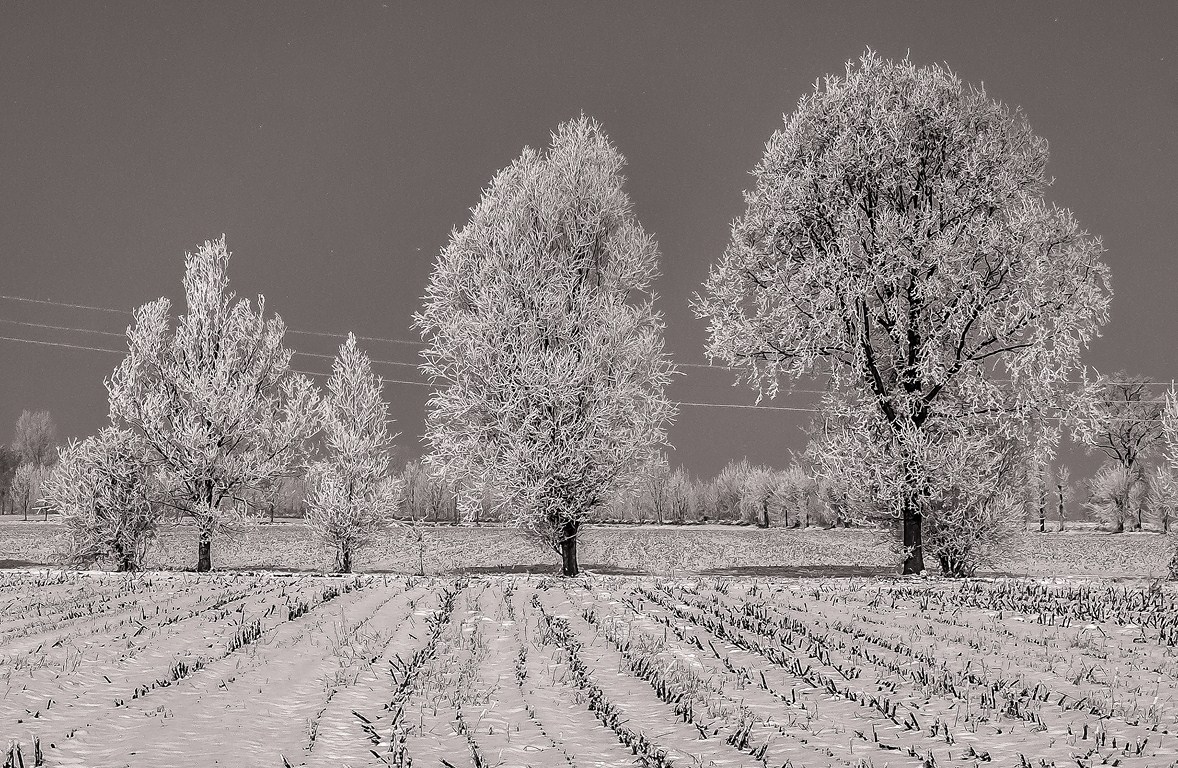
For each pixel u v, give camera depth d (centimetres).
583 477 3244
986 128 3059
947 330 2928
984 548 3164
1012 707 1023
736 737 913
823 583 2495
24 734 915
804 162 3130
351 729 962
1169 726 960
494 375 3300
